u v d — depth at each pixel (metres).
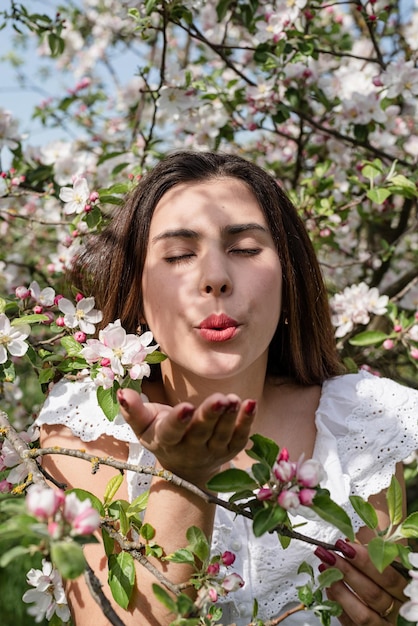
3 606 2.93
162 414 0.92
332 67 2.84
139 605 1.05
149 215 1.39
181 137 3.08
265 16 2.35
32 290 1.56
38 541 0.83
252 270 1.27
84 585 1.16
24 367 2.15
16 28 2.29
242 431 0.88
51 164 2.38
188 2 2.09
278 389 1.54
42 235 3.04
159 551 1.01
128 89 3.15
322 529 1.31
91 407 1.36
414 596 0.98
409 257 3.18
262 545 1.31
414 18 2.88
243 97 2.53
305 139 2.79
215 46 2.28
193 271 1.26
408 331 2.10
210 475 0.98
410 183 2.10
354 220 2.78
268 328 1.28
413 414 1.48
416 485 3.12
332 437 1.41
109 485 1.16
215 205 1.30
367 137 2.43
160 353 1.28
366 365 2.32
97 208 1.76
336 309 2.25
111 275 1.48
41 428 1.41
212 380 1.34
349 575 1.09
